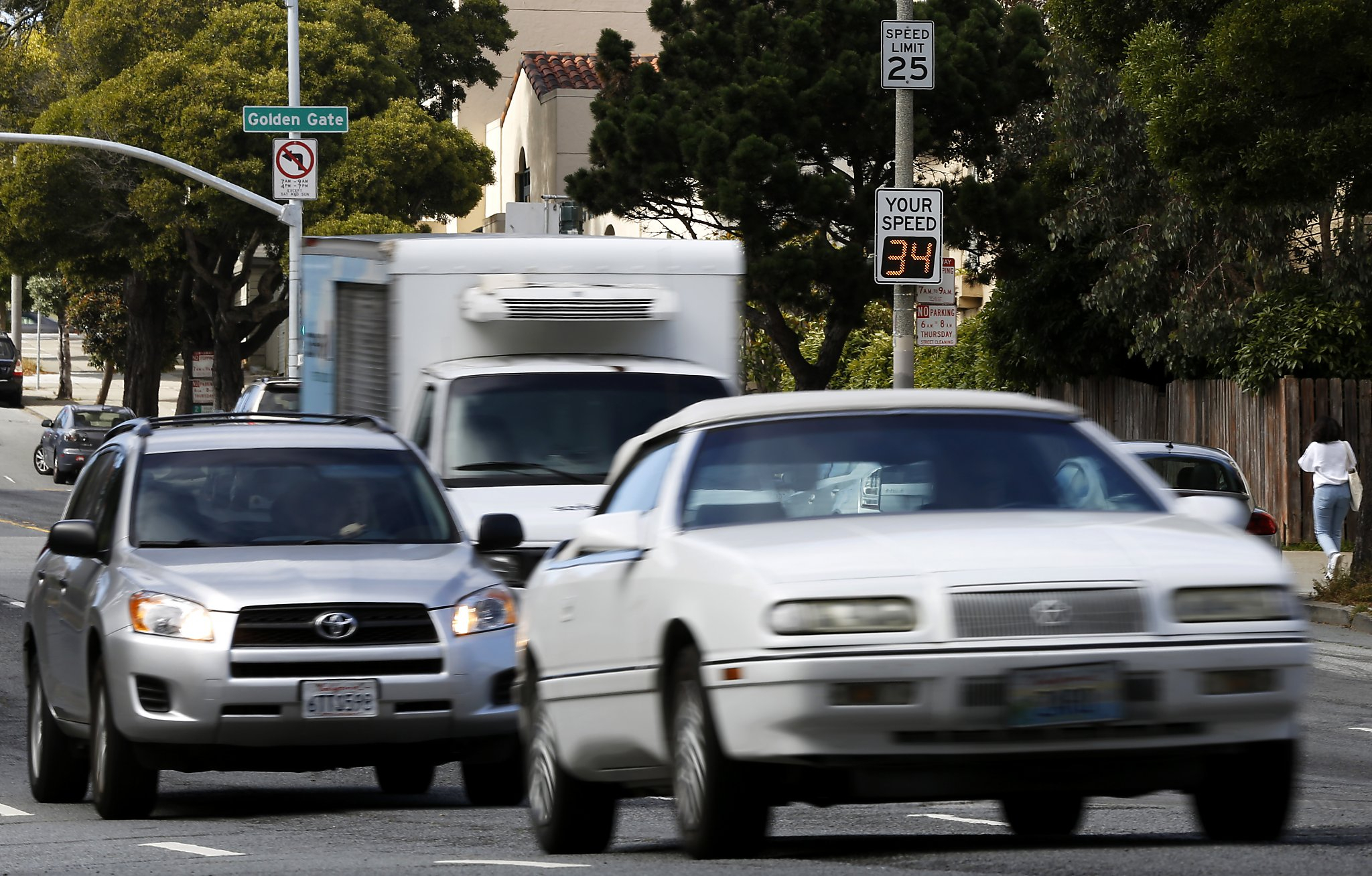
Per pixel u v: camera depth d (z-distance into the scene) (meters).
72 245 195.75
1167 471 79.81
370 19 194.38
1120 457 30.02
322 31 188.12
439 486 43.94
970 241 122.94
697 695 26.89
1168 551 26.20
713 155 118.25
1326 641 74.62
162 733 37.25
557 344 58.12
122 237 194.88
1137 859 26.17
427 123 188.38
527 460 54.72
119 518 41.81
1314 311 105.12
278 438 44.25
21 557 112.69
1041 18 126.06
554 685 32.34
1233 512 29.86
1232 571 25.94
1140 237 108.94
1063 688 24.83
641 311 57.97
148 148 186.00
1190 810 35.72
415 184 189.75
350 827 37.66
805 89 121.06
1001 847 29.83
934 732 24.84
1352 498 106.88
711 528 28.56
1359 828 32.44
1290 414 106.81
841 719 24.80
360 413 61.75
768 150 115.69
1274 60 72.62
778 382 160.12
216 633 37.41
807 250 116.81
